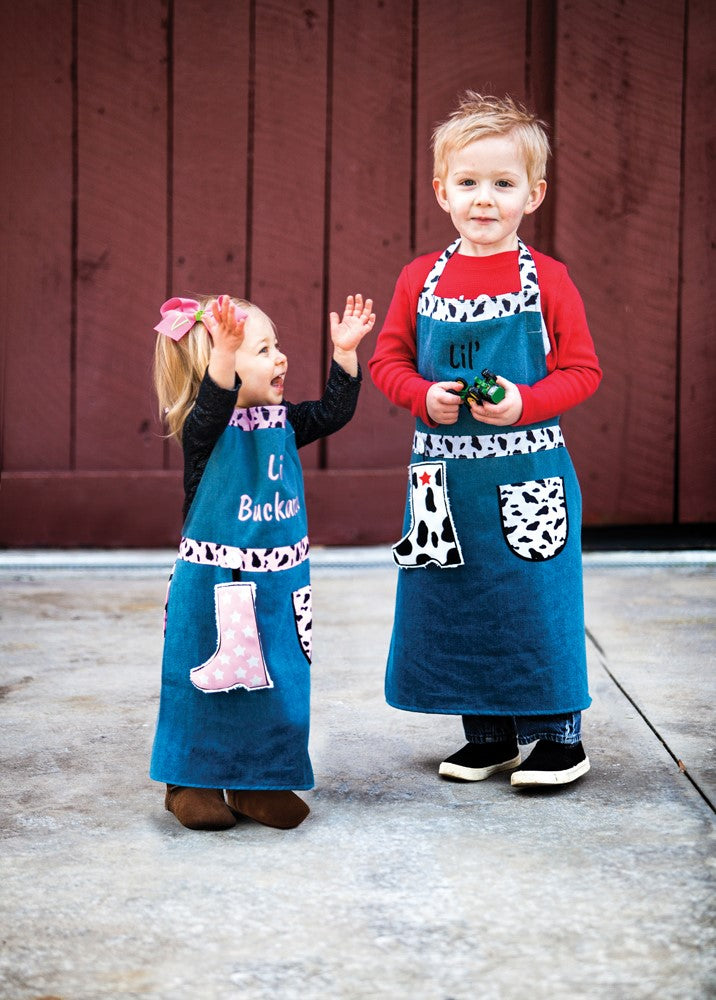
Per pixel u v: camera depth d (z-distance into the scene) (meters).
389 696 2.72
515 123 2.54
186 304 2.46
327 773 2.66
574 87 4.80
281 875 2.14
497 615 2.58
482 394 2.46
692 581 4.55
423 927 1.94
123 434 4.89
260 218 4.85
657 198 4.86
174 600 2.41
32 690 3.22
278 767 2.35
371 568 4.73
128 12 4.74
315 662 3.47
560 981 1.77
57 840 2.30
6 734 2.89
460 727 2.97
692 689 3.23
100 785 2.59
